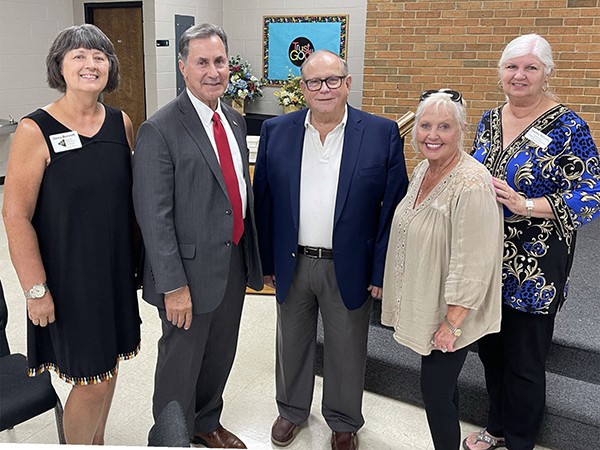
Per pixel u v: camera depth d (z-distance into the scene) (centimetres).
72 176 166
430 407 192
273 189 204
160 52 634
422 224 174
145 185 175
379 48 561
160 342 200
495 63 525
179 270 180
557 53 499
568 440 222
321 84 182
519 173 184
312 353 229
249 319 340
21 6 618
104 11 660
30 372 180
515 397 201
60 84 166
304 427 241
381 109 575
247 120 674
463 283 167
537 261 185
